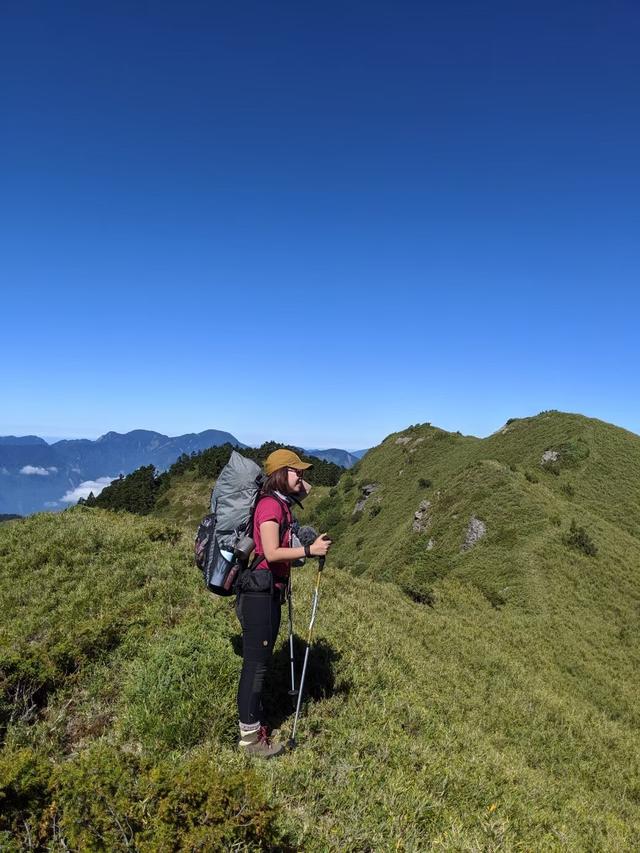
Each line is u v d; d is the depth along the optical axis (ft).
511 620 94.02
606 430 260.83
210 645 21.81
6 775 12.04
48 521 50.80
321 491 412.16
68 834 11.46
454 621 71.20
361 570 239.09
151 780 12.57
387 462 369.71
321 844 14.15
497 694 42.42
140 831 11.78
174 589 32.35
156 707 18.48
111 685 21.99
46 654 22.38
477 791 19.26
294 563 17.63
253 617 16.43
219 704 18.58
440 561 159.74
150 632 26.21
